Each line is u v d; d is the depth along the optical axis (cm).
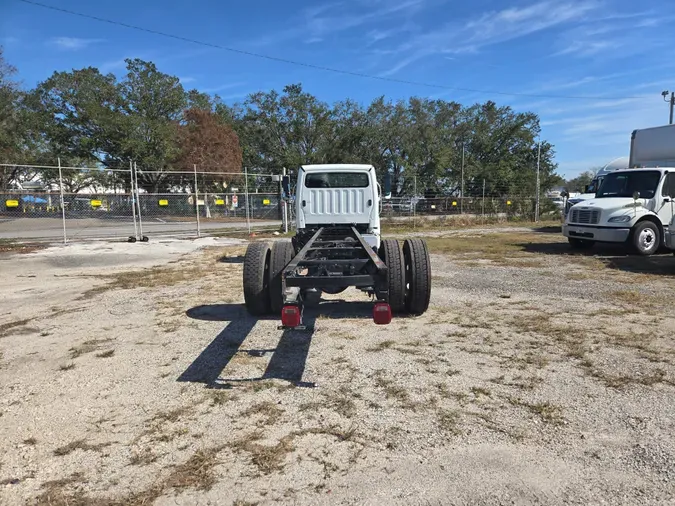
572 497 260
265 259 637
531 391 393
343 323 599
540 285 833
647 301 696
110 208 2345
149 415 362
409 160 4475
